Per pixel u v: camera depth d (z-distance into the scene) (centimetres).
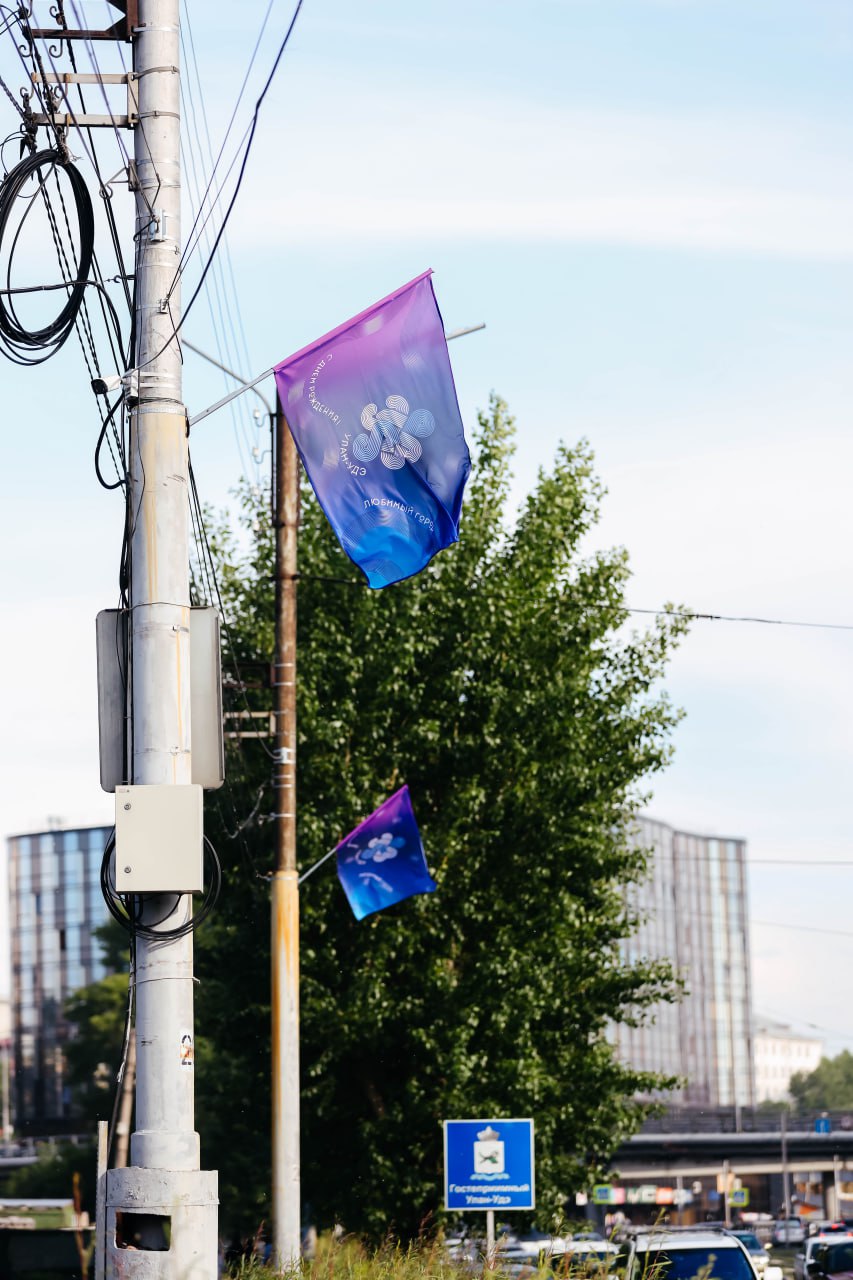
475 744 3142
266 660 3275
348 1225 3112
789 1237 10431
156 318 1223
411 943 3058
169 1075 1109
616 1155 12756
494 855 3181
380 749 3161
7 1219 7712
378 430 1484
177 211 1242
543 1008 3112
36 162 1395
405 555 1474
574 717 3212
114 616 1225
